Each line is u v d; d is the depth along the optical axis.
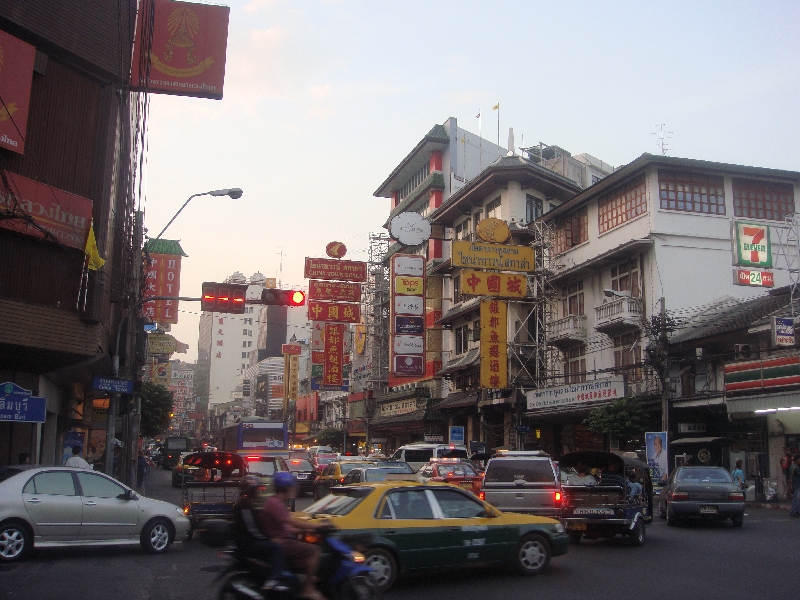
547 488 13.96
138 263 21.34
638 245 31.33
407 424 51.50
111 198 19.22
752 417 26.52
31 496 11.56
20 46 16.91
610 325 32.19
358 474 21.42
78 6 18.55
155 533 12.81
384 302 61.53
